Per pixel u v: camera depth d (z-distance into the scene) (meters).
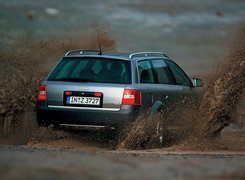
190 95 30.84
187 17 156.62
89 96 26.95
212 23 145.38
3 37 45.50
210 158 22.16
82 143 28.08
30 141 28.69
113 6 169.38
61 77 27.66
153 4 175.38
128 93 26.75
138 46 102.81
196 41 114.19
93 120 26.84
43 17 136.25
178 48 103.44
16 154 20.80
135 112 26.80
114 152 23.75
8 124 31.03
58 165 18.30
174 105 29.44
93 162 19.22
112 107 26.75
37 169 17.42
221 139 30.11
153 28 132.62
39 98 27.70
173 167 18.59
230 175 17.42
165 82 29.36
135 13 159.62
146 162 19.69
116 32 120.44
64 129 27.50
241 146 28.64
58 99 27.31
